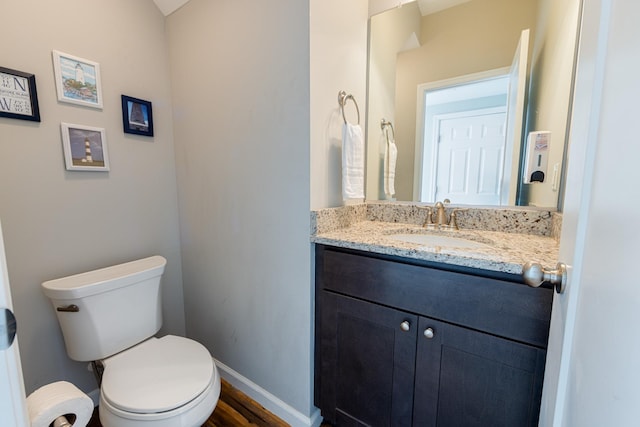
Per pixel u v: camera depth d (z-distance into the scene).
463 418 0.84
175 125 1.55
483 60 1.19
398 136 1.38
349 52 1.24
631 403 0.27
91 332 1.08
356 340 1.03
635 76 0.30
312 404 1.19
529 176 1.10
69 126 1.19
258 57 1.13
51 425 0.57
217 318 1.50
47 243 1.16
